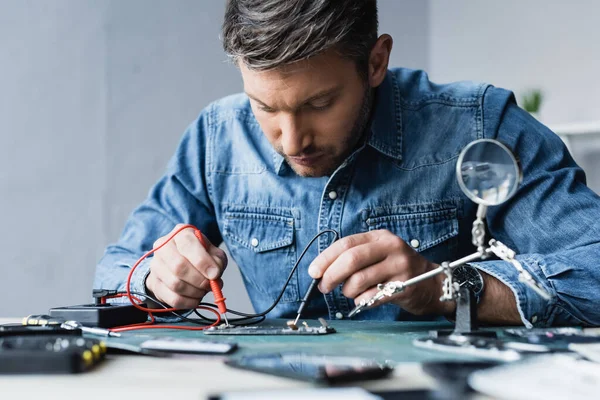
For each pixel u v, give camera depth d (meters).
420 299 1.08
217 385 0.59
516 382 0.53
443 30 3.57
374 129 1.47
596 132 2.68
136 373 0.65
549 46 3.16
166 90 2.78
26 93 2.55
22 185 2.54
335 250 1.06
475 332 0.85
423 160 1.50
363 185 1.49
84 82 2.63
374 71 1.33
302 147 1.19
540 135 1.47
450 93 1.55
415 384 0.59
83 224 2.62
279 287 1.53
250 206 1.57
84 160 2.63
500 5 3.34
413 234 1.48
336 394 0.52
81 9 2.63
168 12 2.78
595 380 0.54
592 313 1.12
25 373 0.64
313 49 1.07
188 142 1.68
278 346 0.82
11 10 2.53
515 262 0.83
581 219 1.32
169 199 1.63
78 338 0.74
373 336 0.93
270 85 1.11
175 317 1.28
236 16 1.11
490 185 0.81
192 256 1.15
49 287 2.57
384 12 3.47
